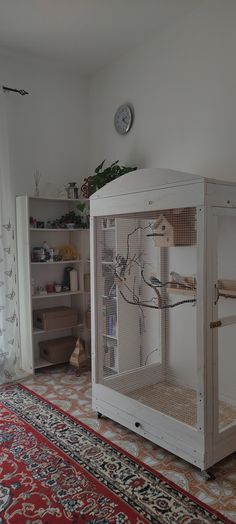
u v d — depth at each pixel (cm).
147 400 263
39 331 349
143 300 306
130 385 282
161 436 217
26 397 296
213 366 197
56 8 279
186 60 291
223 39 262
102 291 268
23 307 351
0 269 328
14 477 197
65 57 356
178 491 186
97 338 263
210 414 196
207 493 185
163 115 314
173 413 236
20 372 347
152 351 311
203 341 192
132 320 298
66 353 368
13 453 218
